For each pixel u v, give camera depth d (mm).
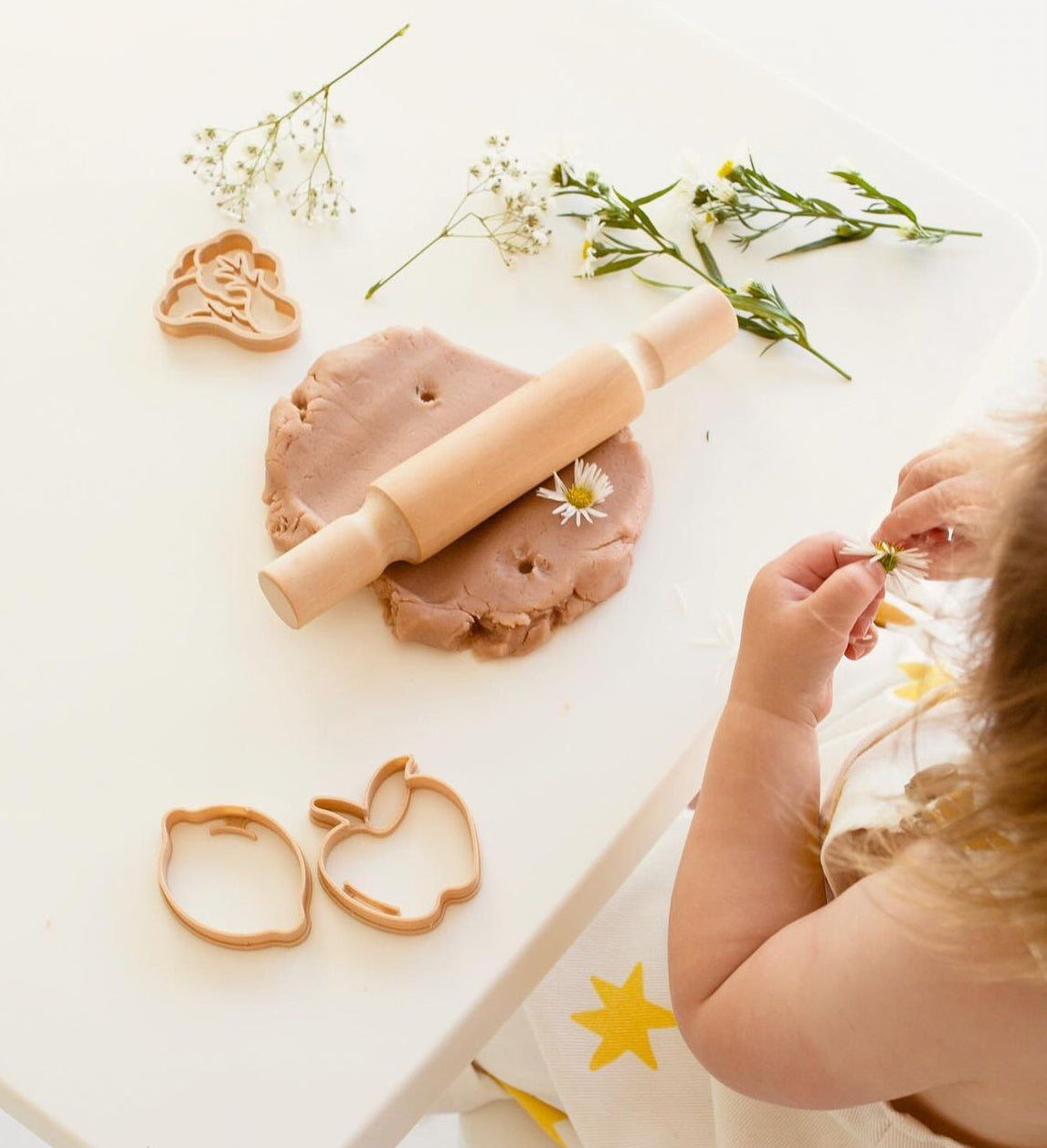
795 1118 723
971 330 806
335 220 817
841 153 857
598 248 809
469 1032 650
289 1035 636
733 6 1370
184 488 737
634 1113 752
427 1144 1046
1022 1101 630
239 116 844
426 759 686
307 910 655
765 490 756
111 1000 638
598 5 892
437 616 701
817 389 785
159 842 666
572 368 729
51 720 684
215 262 796
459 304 799
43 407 752
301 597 687
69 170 817
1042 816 573
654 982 769
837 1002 622
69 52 855
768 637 682
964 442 702
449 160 841
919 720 678
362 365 748
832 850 663
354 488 730
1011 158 1313
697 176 825
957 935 592
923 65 1355
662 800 694
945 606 669
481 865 667
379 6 887
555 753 689
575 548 717
